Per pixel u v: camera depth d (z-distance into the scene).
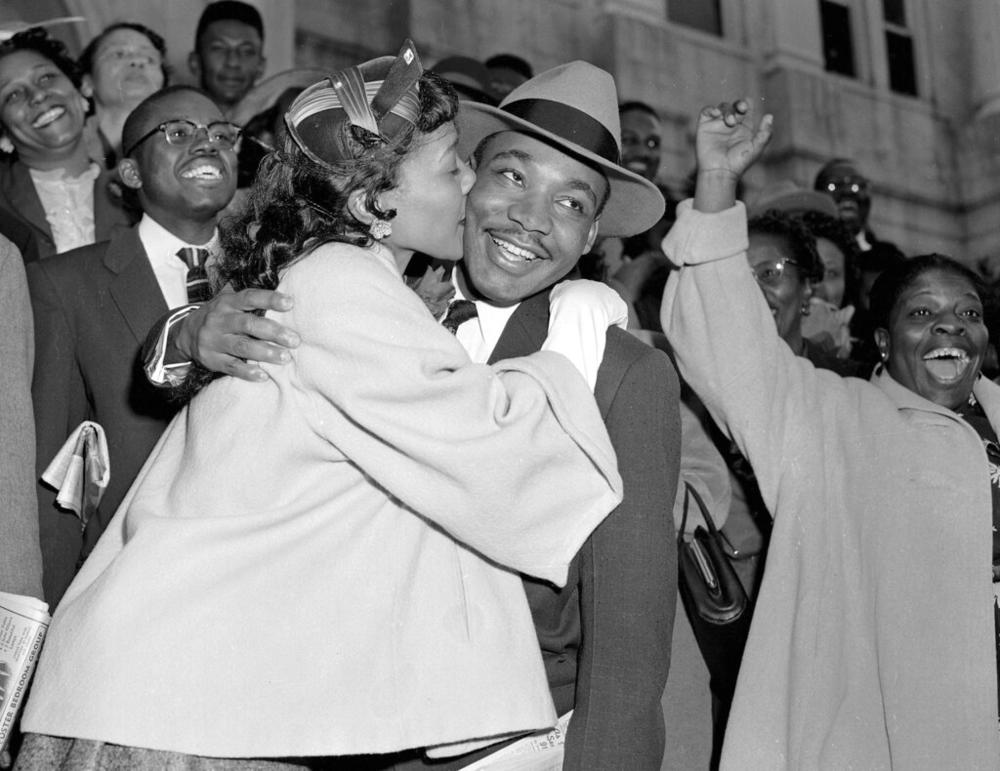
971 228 7.54
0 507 2.35
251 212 2.00
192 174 3.25
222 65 5.50
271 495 1.88
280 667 1.81
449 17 6.64
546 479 1.88
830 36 7.56
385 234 1.97
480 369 1.88
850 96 7.49
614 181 2.41
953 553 2.79
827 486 2.83
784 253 3.68
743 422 2.85
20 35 4.07
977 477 2.85
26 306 2.56
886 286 3.19
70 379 2.96
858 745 2.66
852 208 6.16
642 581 2.08
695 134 2.94
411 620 1.88
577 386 1.94
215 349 1.89
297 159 1.96
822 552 2.77
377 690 1.83
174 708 1.77
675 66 7.15
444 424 1.83
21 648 2.08
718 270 2.88
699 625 2.96
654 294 4.25
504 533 1.87
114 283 3.04
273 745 1.78
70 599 1.94
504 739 1.98
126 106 4.76
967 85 7.75
